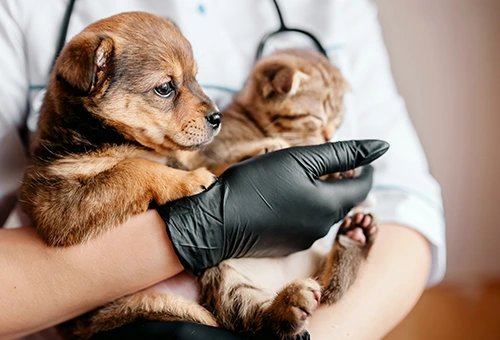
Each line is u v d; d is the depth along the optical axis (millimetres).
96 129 560
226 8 736
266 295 560
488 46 1135
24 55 631
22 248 520
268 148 625
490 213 1206
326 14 761
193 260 529
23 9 626
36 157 562
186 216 528
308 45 762
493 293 1176
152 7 679
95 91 550
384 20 1144
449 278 1221
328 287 591
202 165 626
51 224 521
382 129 758
